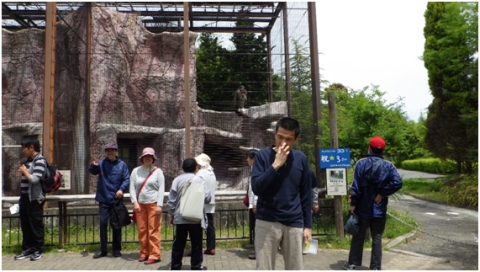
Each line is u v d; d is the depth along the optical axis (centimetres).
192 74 1290
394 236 787
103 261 620
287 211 339
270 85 1426
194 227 535
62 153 1090
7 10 1267
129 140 1234
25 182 644
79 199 691
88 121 1122
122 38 1234
